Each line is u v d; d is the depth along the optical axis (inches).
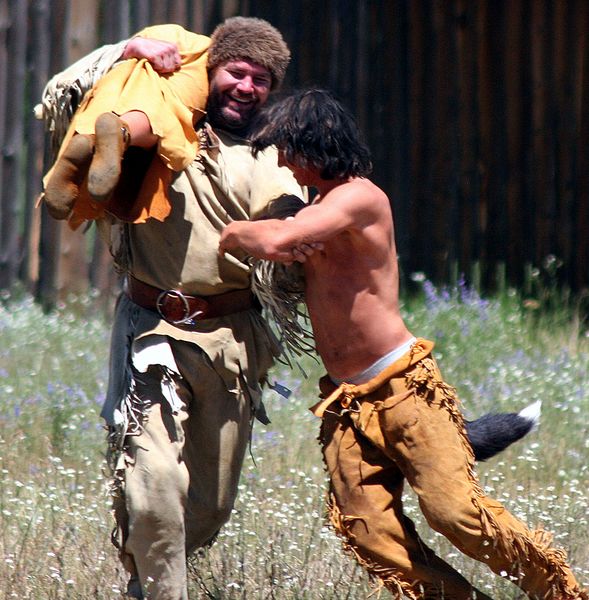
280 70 786.8
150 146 730.2
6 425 1142.3
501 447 761.6
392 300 722.2
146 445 740.0
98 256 1665.8
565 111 1748.3
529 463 1077.8
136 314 770.2
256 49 770.8
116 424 744.3
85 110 735.7
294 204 745.6
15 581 789.9
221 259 759.7
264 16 1708.9
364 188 714.8
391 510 720.3
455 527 698.8
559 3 1737.2
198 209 761.0
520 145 1753.2
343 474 724.0
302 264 738.2
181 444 746.8
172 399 743.7
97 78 777.6
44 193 704.4
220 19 1684.3
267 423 797.9
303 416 1196.5
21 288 1673.2
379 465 723.4
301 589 794.2
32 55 1662.2
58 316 1589.6
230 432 775.1
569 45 1742.1
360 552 722.2
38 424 1146.7
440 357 1381.6
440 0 1738.4
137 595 763.4
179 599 738.8
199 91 772.0
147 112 723.4
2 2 1660.9
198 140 764.0
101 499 955.3
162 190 739.4
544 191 1754.4
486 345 1432.1
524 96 1749.5
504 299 1589.6
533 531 740.7
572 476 1058.1
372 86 1745.8
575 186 1750.7
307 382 1315.2
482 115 1752.0
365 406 717.9
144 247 768.3
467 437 724.0
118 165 687.1
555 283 1686.8
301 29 1723.7
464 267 1759.4
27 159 1664.6
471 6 1743.4
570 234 1753.2
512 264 1759.4
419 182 1755.7
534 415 766.5
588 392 1289.4
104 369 1330.0
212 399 770.2
